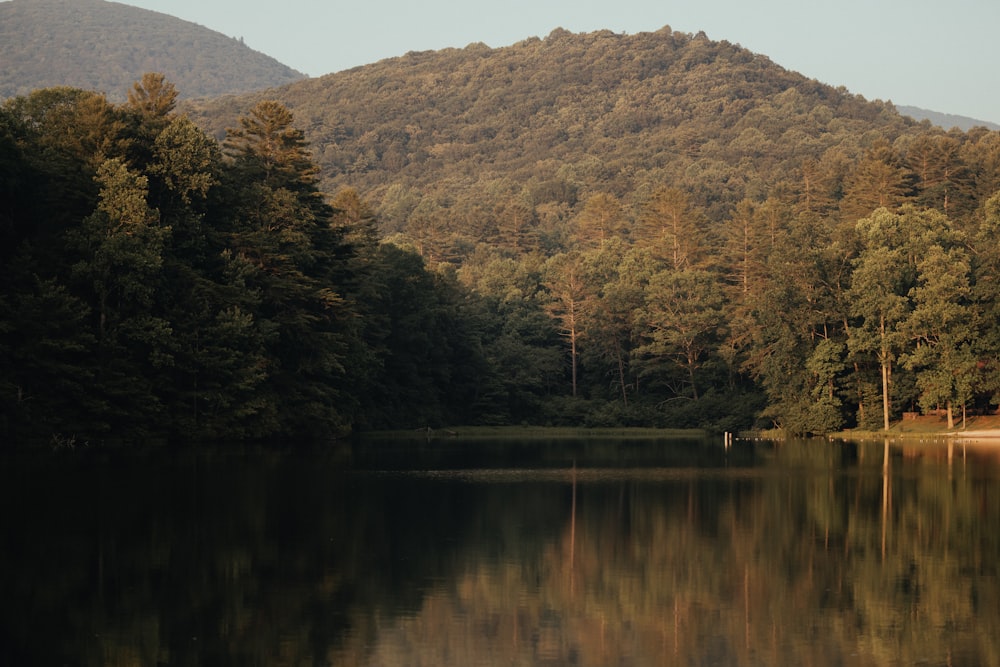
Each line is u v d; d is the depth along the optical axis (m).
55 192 66.62
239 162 84.75
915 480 52.75
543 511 41.00
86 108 70.94
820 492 47.56
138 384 66.31
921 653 21.64
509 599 26.08
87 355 65.56
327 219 93.81
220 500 41.53
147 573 27.56
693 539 34.59
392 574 28.55
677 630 23.44
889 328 93.75
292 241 79.94
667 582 28.09
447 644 22.06
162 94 83.06
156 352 66.19
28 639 21.59
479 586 27.38
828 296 97.56
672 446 87.06
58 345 61.28
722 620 24.25
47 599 24.70
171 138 72.62
